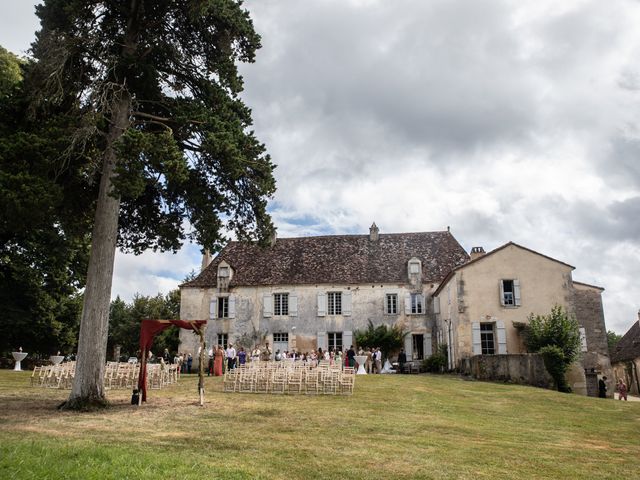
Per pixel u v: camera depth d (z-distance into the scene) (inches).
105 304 584.4
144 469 301.7
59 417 502.3
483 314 1101.1
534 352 1016.9
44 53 576.4
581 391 999.6
